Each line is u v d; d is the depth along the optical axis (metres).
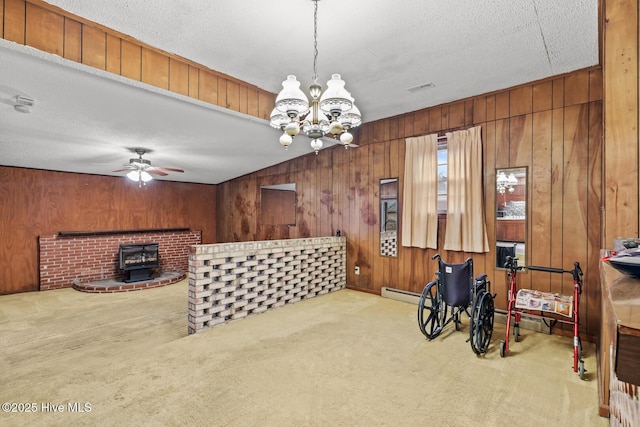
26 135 3.83
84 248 5.84
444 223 4.21
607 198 1.92
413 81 3.45
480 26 2.44
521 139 3.59
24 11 2.13
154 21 2.34
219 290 3.61
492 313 3.08
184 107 3.30
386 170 4.77
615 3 1.93
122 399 2.18
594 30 2.49
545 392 2.26
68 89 2.81
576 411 2.05
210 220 7.70
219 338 3.21
